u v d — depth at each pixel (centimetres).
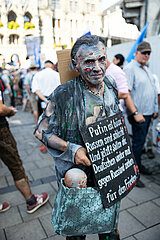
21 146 414
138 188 259
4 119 190
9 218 211
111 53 388
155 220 203
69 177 101
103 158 108
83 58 96
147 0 564
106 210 108
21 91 951
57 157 108
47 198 231
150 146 342
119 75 232
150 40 374
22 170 208
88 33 145
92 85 104
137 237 182
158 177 284
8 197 247
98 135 106
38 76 354
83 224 105
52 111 108
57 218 102
